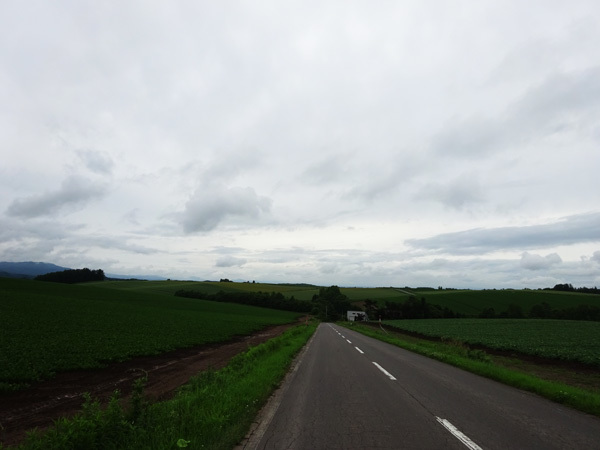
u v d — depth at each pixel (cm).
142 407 612
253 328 3881
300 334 3116
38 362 1333
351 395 868
